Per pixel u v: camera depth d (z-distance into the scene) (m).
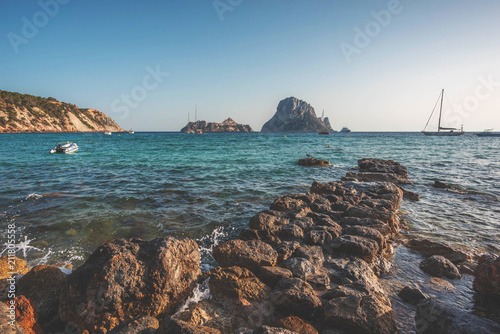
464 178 19.61
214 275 5.12
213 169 22.00
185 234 8.62
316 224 8.72
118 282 4.45
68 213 10.12
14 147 44.75
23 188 14.12
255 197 13.24
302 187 15.80
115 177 17.73
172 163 25.52
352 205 10.39
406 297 5.23
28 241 7.76
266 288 5.13
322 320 4.33
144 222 9.43
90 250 7.33
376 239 7.20
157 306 4.57
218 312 4.64
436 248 7.28
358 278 5.67
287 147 50.34
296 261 6.07
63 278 5.07
